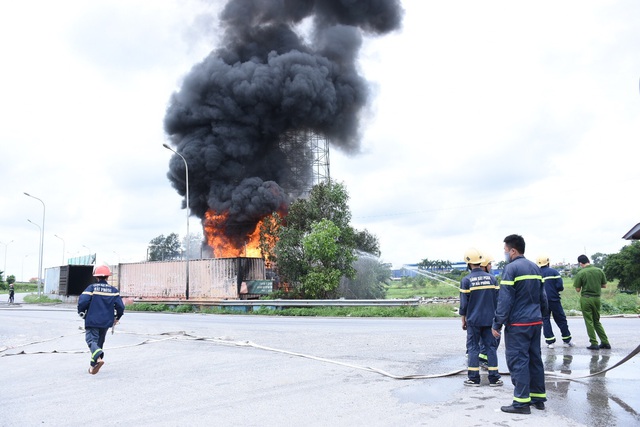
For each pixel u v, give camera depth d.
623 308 23.05
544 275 10.59
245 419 5.52
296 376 7.94
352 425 5.23
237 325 17.67
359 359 9.53
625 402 5.94
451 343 11.59
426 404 6.06
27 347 12.24
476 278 7.34
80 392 7.06
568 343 10.54
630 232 6.00
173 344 12.23
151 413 5.84
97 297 8.61
